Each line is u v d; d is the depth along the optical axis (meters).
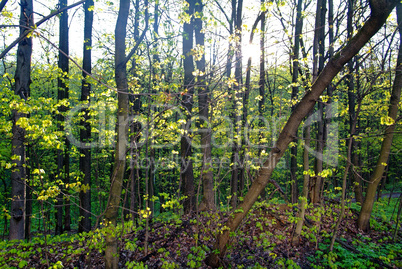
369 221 9.11
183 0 6.33
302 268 6.55
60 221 12.18
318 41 9.81
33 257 6.28
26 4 6.90
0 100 6.19
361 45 4.23
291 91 10.38
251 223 8.41
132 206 8.98
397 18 8.08
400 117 7.78
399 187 20.47
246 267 6.30
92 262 6.20
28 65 7.33
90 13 10.57
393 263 6.81
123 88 5.21
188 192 9.45
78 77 8.19
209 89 6.98
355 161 11.29
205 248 6.44
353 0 9.29
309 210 9.45
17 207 7.23
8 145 8.69
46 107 6.52
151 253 6.52
